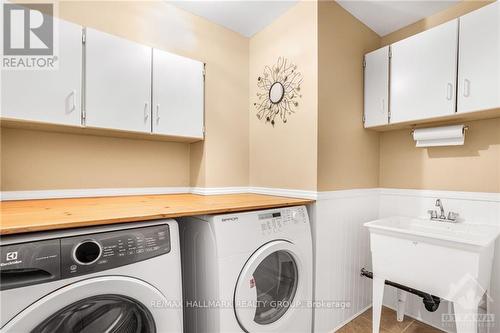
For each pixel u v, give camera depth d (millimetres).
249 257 1242
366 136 2010
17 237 749
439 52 1557
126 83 1505
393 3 1754
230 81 2092
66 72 1313
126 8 1658
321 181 1654
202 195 1915
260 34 2109
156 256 978
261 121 2080
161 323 975
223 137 2029
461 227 1634
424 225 1810
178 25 1842
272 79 1985
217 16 1943
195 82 1821
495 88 1348
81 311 872
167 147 1967
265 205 1370
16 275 717
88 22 1533
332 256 1714
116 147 1741
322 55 1670
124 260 897
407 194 1983
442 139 1686
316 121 1640
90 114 1380
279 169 1905
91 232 871
